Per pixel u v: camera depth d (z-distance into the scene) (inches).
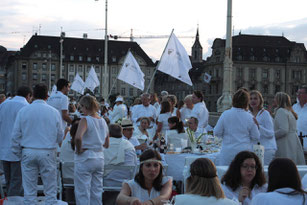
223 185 232.7
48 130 280.8
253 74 4197.8
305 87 408.5
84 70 4869.6
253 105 325.7
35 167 282.4
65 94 387.5
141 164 225.8
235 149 288.8
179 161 365.1
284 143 345.4
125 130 397.7
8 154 327.0
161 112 476.4
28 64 4707.2
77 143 265.9
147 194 226.8
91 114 279.3
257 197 180.4
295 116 352.5
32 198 280.5
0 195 325.4
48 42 4847.4
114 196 341.7
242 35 4330.7
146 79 4884.4
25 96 350.6
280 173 181.5
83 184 274.1
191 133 383.9
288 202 175.0
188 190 185.0
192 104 505.7
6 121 335.3
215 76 4202.8
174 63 603.2
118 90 4872.0
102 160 280.8
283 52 4264.3
